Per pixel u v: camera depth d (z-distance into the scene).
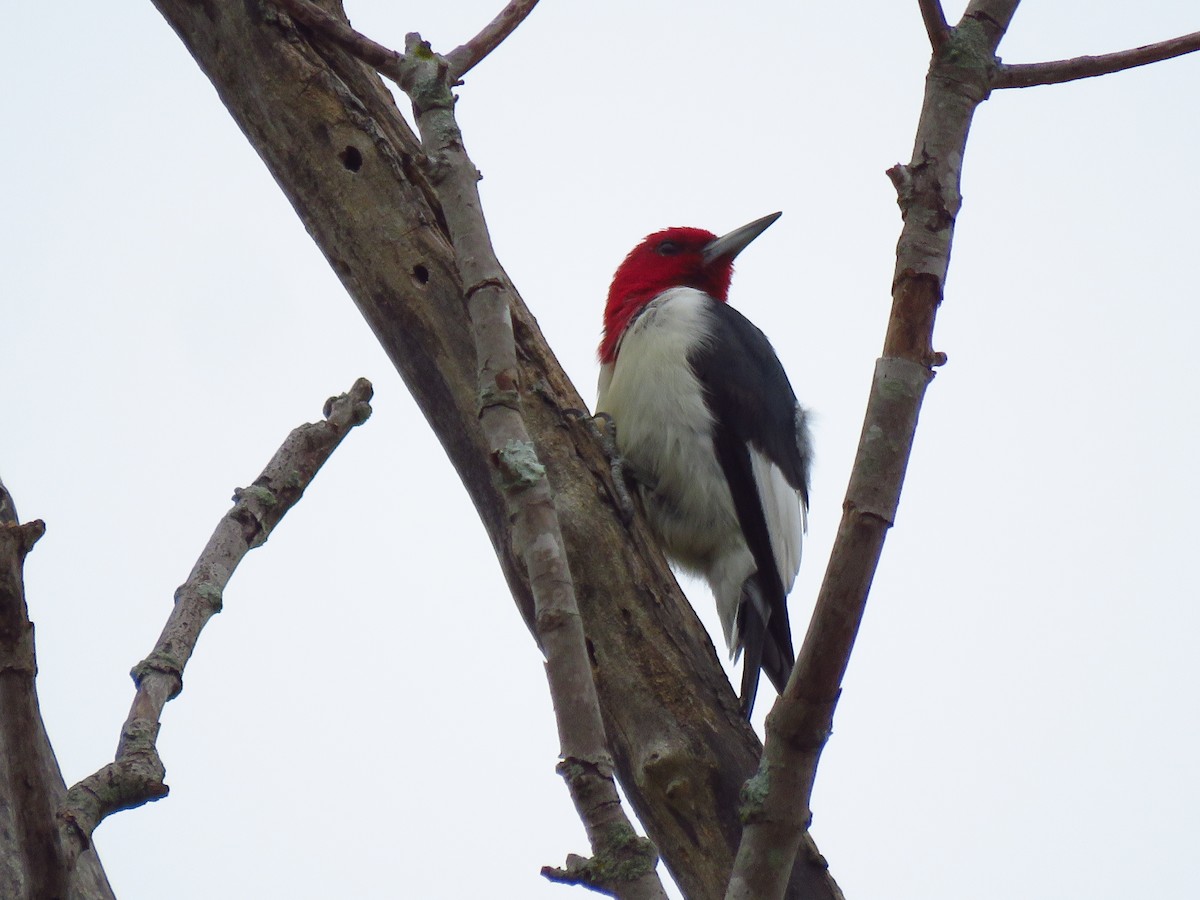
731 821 7.17
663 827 7.30
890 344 5.49
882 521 5.32
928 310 5.48
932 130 5.73
